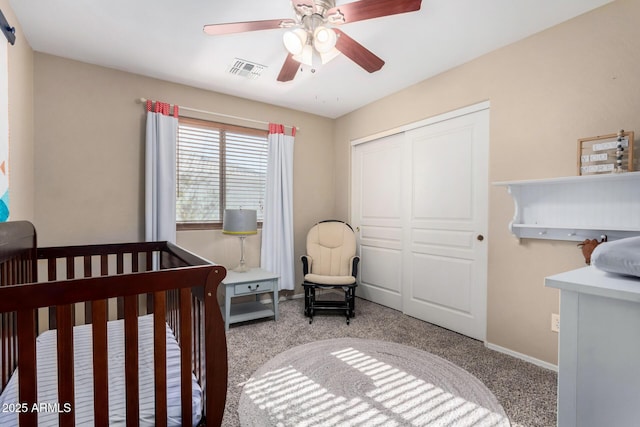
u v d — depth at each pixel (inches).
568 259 78.4
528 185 84.7
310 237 140.4
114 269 104.4
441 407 65.5
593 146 71.9
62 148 96.5
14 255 55.0
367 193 144.6
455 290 107.0
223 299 128.6
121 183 106.1
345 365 83.4
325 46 63.2
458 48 91.6
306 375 78.3
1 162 63.2
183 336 42.6
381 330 108.7
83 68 99.7
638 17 67.5
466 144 102.8
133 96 108.0
